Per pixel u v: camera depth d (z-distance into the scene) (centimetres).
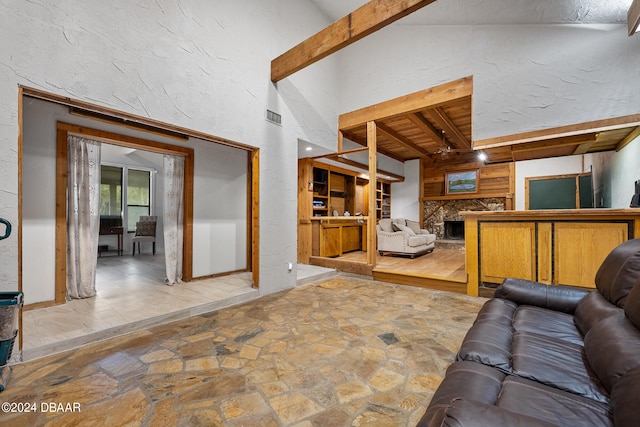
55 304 298
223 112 320
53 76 207
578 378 111
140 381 175
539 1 306
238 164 481
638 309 112
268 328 258
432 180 869
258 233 363
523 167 736
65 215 308
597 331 126
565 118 327
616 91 303
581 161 667
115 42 239
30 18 198
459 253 678
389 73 450
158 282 407
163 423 140
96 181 341
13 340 174
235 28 333
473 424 65
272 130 379
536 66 342
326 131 477
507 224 337
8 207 190
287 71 358
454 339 234
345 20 298
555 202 694
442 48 403
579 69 320
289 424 139
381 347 220
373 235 463
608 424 86
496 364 123
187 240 411
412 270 443
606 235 284
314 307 317
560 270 306
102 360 200
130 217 740
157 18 265
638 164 349
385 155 788
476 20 368
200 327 261
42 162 294
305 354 209
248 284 393
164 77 270
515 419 66
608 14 292
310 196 575
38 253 290
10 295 182
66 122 309
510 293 211
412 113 446
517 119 352
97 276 449
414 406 152
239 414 146
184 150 410
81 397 159
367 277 464
